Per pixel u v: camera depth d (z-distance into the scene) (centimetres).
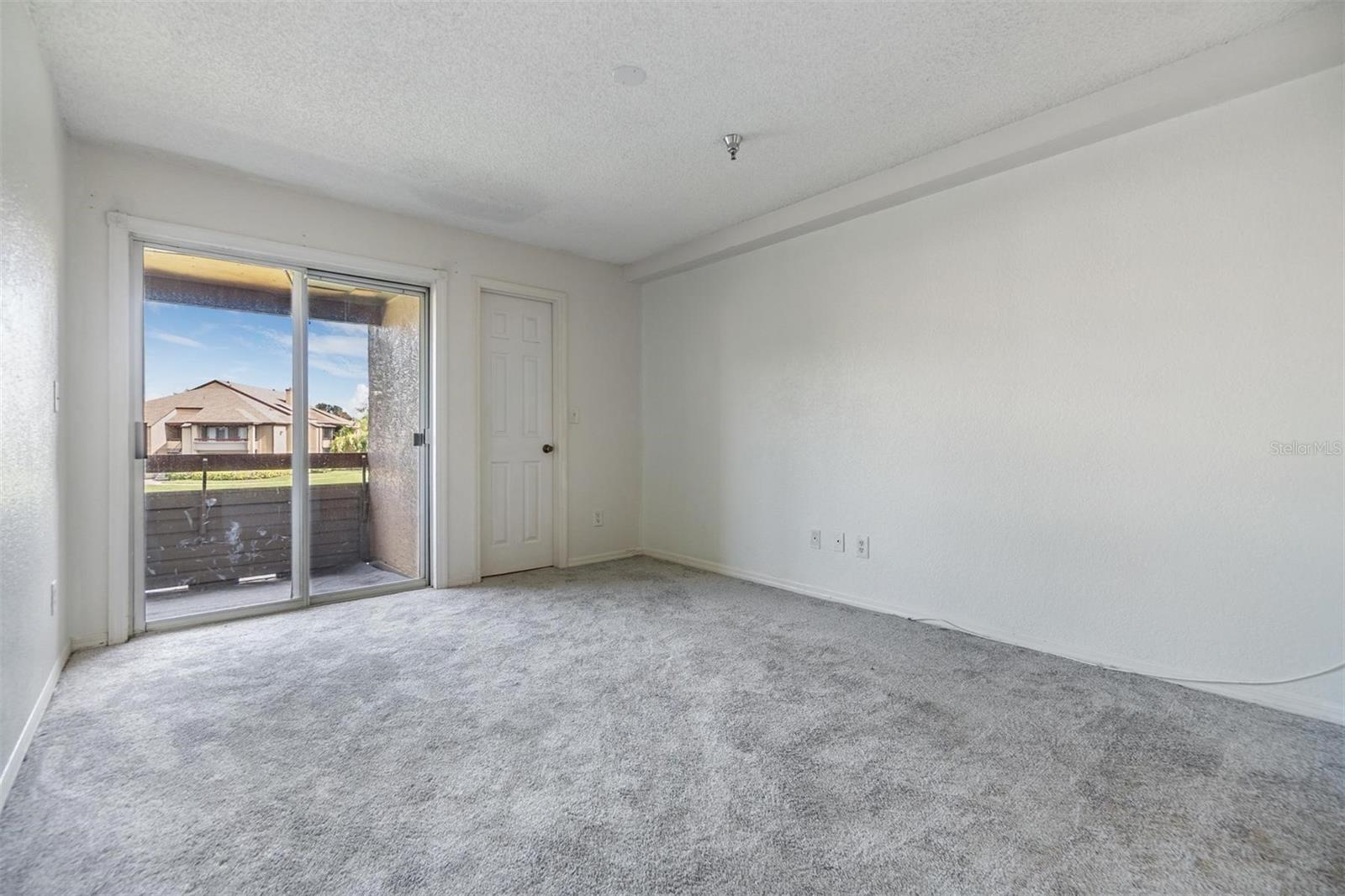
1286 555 206
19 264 175
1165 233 229
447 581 374
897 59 211
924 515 305
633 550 475
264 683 226
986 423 281
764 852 135
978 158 266
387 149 275
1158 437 232
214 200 296
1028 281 266
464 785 161
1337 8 183
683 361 441
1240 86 206
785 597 353
